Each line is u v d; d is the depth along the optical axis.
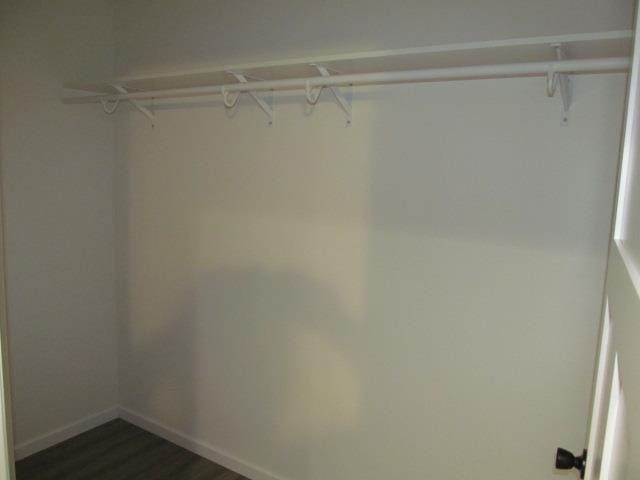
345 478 2.16
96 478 2.41
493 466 1.81
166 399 2.75
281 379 2.30
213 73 2.04
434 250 1.84
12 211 2.42
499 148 1.68
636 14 0.65
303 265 2.17
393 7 1.84
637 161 0.52
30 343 2.55
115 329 2.93
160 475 2.45
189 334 2.60
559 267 1.62
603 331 0.88
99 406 2.89
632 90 0.64
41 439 2.63
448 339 1.85
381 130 1.90
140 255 2.74
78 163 2.65
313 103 1.84
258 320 2.34
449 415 1.88
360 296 2.03
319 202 2.09
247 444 2.46
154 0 2.52
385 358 2.00
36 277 2.54
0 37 2.29
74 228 2.67
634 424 0.37
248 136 2.25
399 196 1.89
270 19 2.15
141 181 2.68
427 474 1.95
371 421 2.06
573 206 1.57
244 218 2.31
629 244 0.55
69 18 2.54
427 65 1.69
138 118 2.64
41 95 2.46
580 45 1.33
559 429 1.67
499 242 1.71
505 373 1.75
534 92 1.60
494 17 1.65
